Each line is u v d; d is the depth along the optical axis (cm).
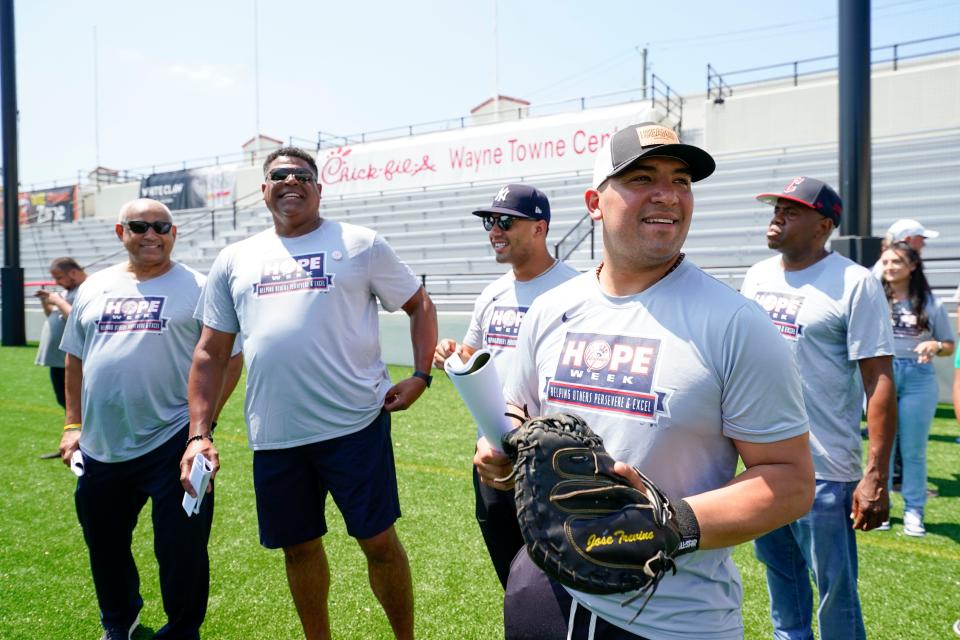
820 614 216
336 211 1806
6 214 1282
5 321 1289
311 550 239
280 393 229
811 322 218
